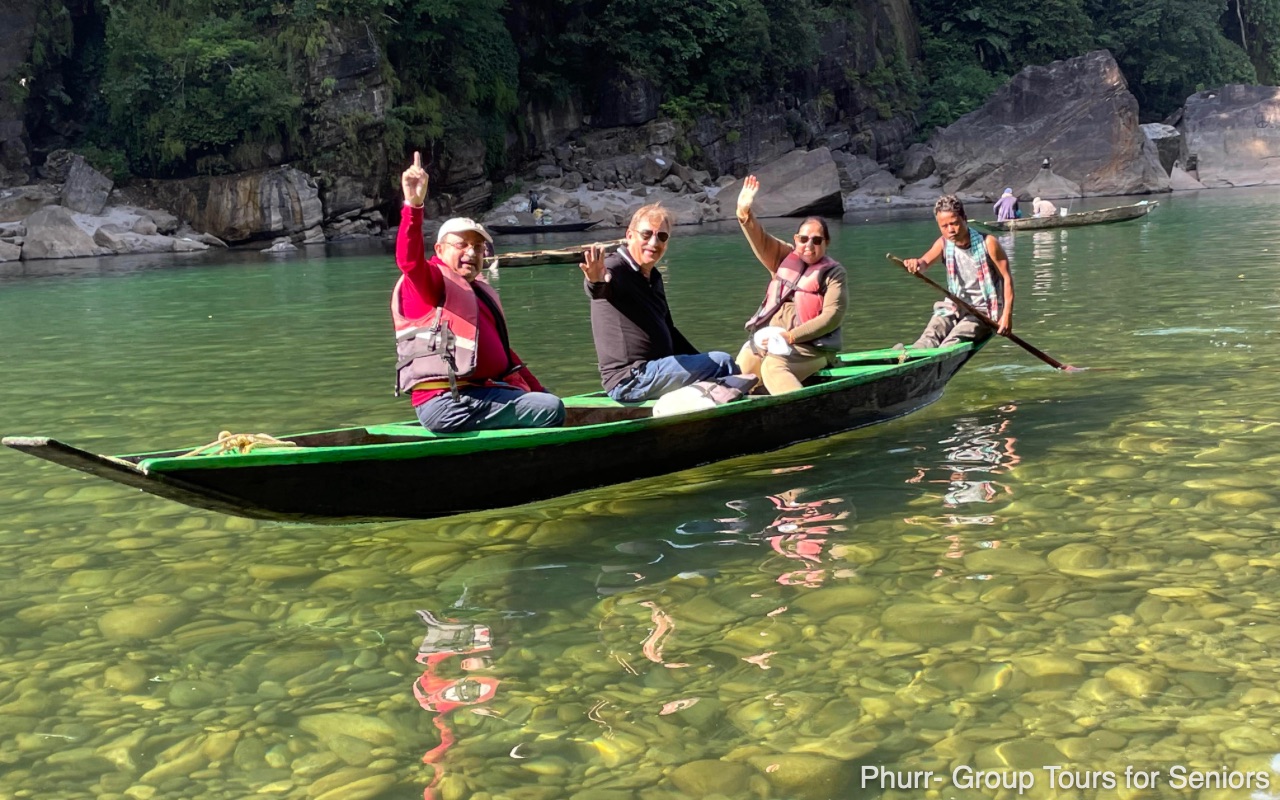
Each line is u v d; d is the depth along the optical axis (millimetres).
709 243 21375
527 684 3061
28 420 6754
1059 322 8992
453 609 3617
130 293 15898
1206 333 8016
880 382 5812
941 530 4121
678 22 34219
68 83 29297
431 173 29672
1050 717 2762
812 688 2959
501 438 4383
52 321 12539
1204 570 3600
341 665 3234
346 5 27297
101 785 2652
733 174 35062
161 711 3002
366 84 27656
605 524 4426
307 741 2816
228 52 26781
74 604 3770
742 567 3857
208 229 27031
